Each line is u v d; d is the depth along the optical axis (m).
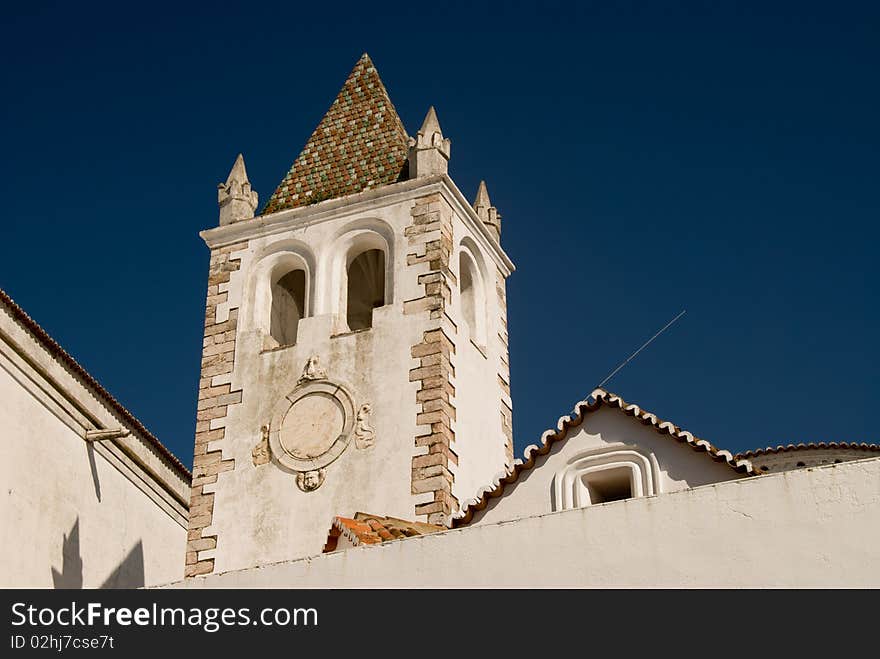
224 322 35.88
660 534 18.39
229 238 37.41
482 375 35.69
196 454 33.81
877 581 17.09
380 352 33.66
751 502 18.09
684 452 23.28
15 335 31.25
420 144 36.81
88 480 34.00
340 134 39.78
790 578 17.48
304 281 37.94
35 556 31.08
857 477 17.70
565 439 24.14
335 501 31.80
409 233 35.34
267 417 33.72
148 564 36.62
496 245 39.16
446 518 30.92
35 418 31.94
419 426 32.16
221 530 32.44
